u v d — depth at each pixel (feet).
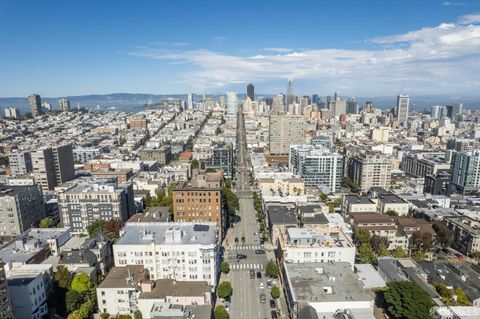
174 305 514.68
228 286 620.08
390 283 562.25
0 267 420.36
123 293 559.79
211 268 628.28
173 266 631.56
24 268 585.63
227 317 543.80
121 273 603.67
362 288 537.65
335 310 499.92
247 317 577.84
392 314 536.01
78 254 643.45
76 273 608.60
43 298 552.82
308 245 654.12
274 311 593.42
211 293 593.83
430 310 522.06
